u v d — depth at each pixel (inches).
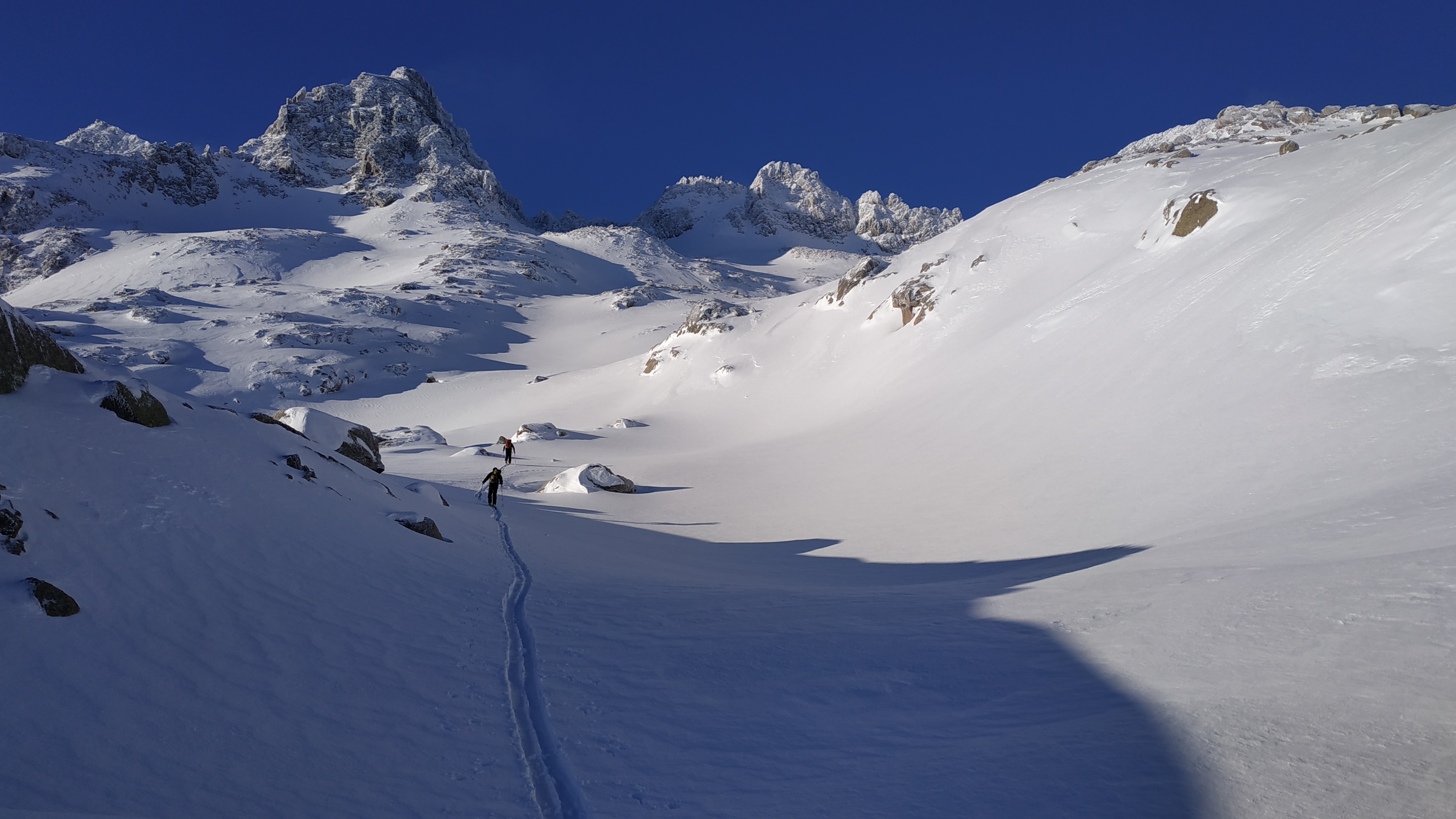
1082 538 544.4
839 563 594.2
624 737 183.2
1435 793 119.3
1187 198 1379.2
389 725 184.9
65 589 208.7
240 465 355.6
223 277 5344.5
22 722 153.5
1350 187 1059.3
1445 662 159.8
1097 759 152.3
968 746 168.1
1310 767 134.8
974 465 941.8
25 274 5477.4
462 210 7819.9
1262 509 467.8
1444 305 631.8
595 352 4069.9
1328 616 201.5
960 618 281.6
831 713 195.8
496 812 148.3
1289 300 823.1
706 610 321.1
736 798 151.7
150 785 143.6
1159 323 1048.2
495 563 421.7
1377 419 542.9
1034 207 2148.1
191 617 220.4
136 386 353.4
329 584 283.1
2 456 260.7
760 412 2151.8
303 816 141.3
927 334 1916.8
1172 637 215.0
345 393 3267.7
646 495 1107.9
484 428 2608.3
